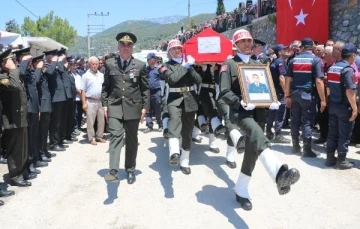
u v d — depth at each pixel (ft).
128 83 16.53
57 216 14.08
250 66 13.60
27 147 17.63
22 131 17.16
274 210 14.08
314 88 20.26
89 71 26.13
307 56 20.01
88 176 18.70
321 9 33.14
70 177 18.60
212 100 20.43
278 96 24.09
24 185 17.33
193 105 18.01
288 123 29.73
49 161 21.49
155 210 14.42
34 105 19.03
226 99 13.39
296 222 13.08
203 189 16.44
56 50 23.45
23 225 13.38
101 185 17.30
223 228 12.78
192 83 18.11
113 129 15.81
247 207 14.15
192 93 18.06
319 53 24.38
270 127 24.99
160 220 13.55
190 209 14.39
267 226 12.85
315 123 25.38
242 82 13.23
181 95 17.79
